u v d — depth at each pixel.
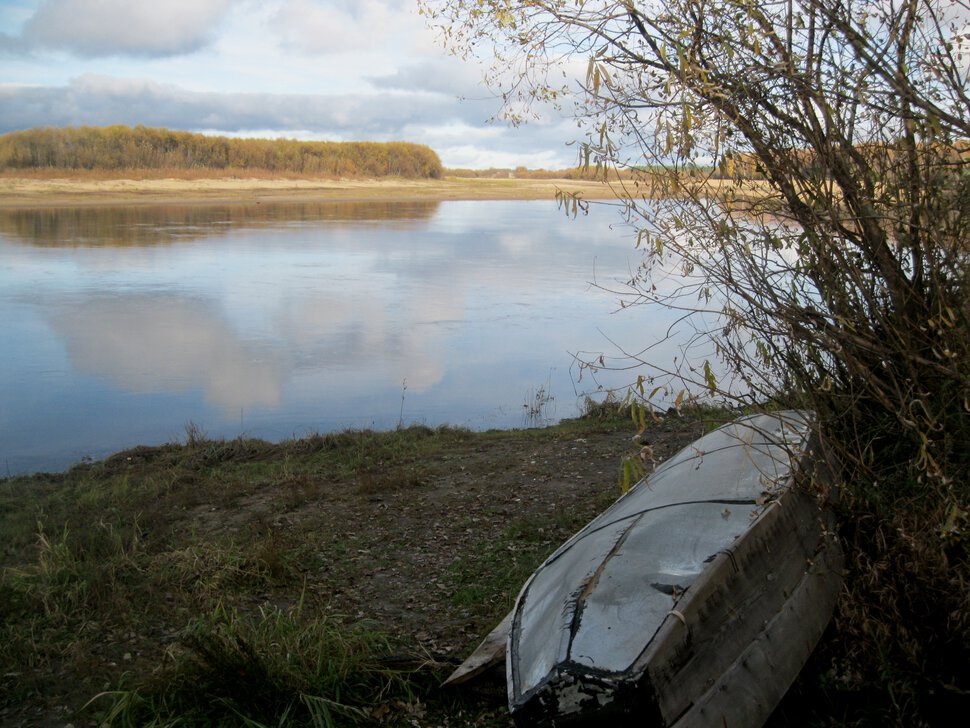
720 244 3.63
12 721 3.89
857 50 3.39
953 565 3.58
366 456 9.23
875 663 3.57
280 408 12.15
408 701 4.04
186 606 5.12
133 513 7.18
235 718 3.80
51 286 22.67
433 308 20.22
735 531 3.59
